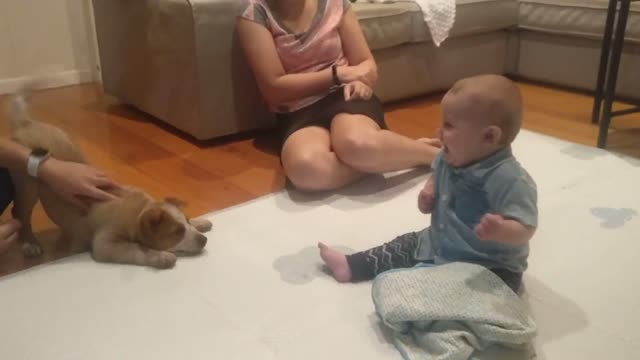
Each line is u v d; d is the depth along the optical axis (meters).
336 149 1.75
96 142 2.22
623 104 2.64
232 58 2.13
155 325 1.19
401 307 1.10
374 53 2.51
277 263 1.40
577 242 1.48
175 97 2.24
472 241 1.19
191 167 1.99
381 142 1.72
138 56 2.40
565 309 1.24
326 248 1.35
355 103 1.85
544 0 2.83
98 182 1.43
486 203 1.18
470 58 2.87
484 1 2.76
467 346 1.07
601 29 2.65
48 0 2.94
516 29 3.00
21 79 2.95
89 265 1.40
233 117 2.20
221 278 1.34
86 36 3.06
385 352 1.12
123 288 1.31
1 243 1.38
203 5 2.02
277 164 2.00
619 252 1.44
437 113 2.54
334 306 1.25
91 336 1.16
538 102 2.68
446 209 1.22
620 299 1.27
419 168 1.89
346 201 1.71
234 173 1.93
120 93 2.63
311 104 1.90
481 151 1.15
